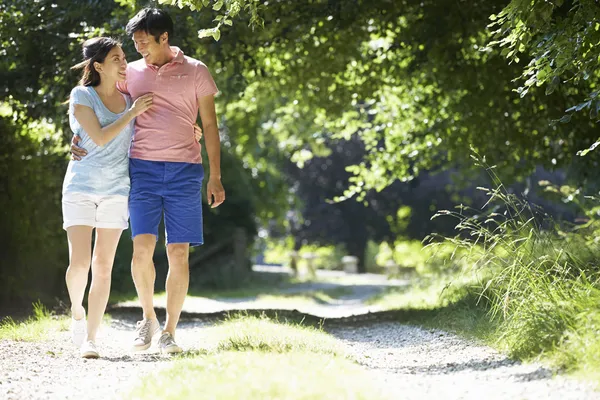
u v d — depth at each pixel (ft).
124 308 46.96
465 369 21.81
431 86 57.21
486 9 45.16
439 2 45.39
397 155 61.72
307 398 15.80
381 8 46.34
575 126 48.93
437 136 57.36
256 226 110.32
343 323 39.70
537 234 29.43
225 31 44.55
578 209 60.95
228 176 107.24
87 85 26.40
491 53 46.83
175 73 26.63
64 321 33.71
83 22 43.98
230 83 57.67
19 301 49.16
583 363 19.15
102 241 26.40
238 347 24.38
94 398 18.38
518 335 23.40
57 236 54.85
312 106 60.64
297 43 53.47
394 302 54.39
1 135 50.26
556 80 28.22
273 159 126.00
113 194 26.35
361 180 63.93
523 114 51.06
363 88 57.41
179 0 28.14
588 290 24.03
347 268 151.74
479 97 50.34
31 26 44.27
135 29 26.53
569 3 35.53
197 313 45.78
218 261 102.17
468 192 126.72
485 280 35.96
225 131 107.45
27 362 23.85
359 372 19.80
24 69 44.70
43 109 45.75
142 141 26.63
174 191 26.50
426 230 148.66
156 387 17.99
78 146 26.37
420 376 21.06
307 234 167.43
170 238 26.66
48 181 53.36
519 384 18.69
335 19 45.98
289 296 77.20
